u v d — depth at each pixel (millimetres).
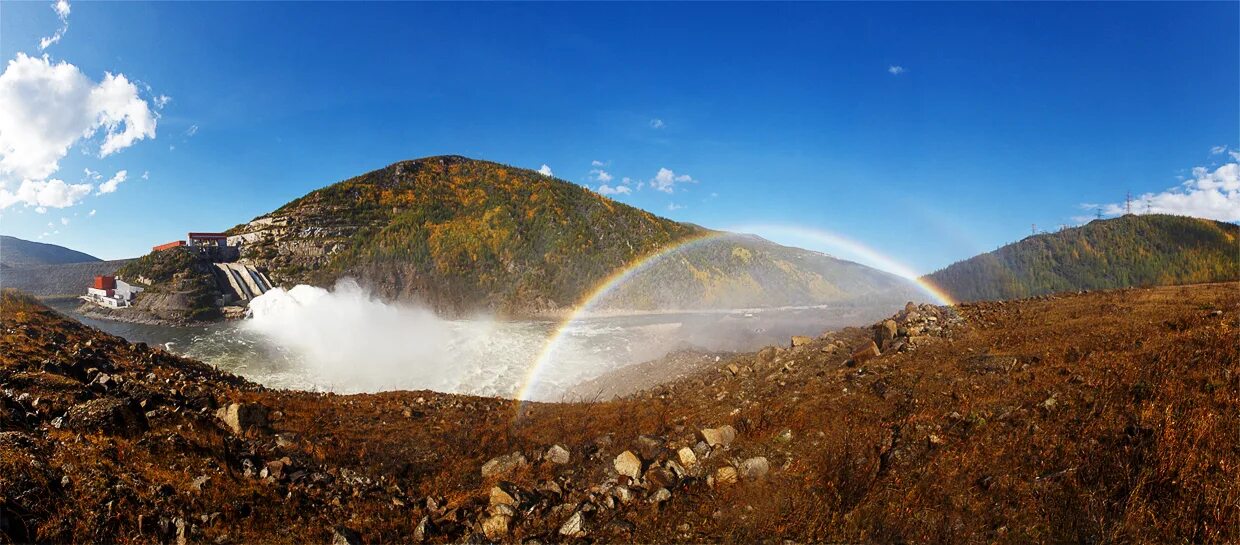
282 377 36125
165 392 13203
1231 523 5492
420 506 9078
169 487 7766
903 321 20516
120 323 76312
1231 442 6855
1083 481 6637
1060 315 19797
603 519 7785
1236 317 14453
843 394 12477
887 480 7504
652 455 10234
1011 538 5910
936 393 11312
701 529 7176
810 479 7953
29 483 6648
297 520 7918
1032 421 8578
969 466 7473
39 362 12984
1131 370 10109
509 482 9195
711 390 17156
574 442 11727
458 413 15531
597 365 39812
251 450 10703
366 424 13734
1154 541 5484
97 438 8859
